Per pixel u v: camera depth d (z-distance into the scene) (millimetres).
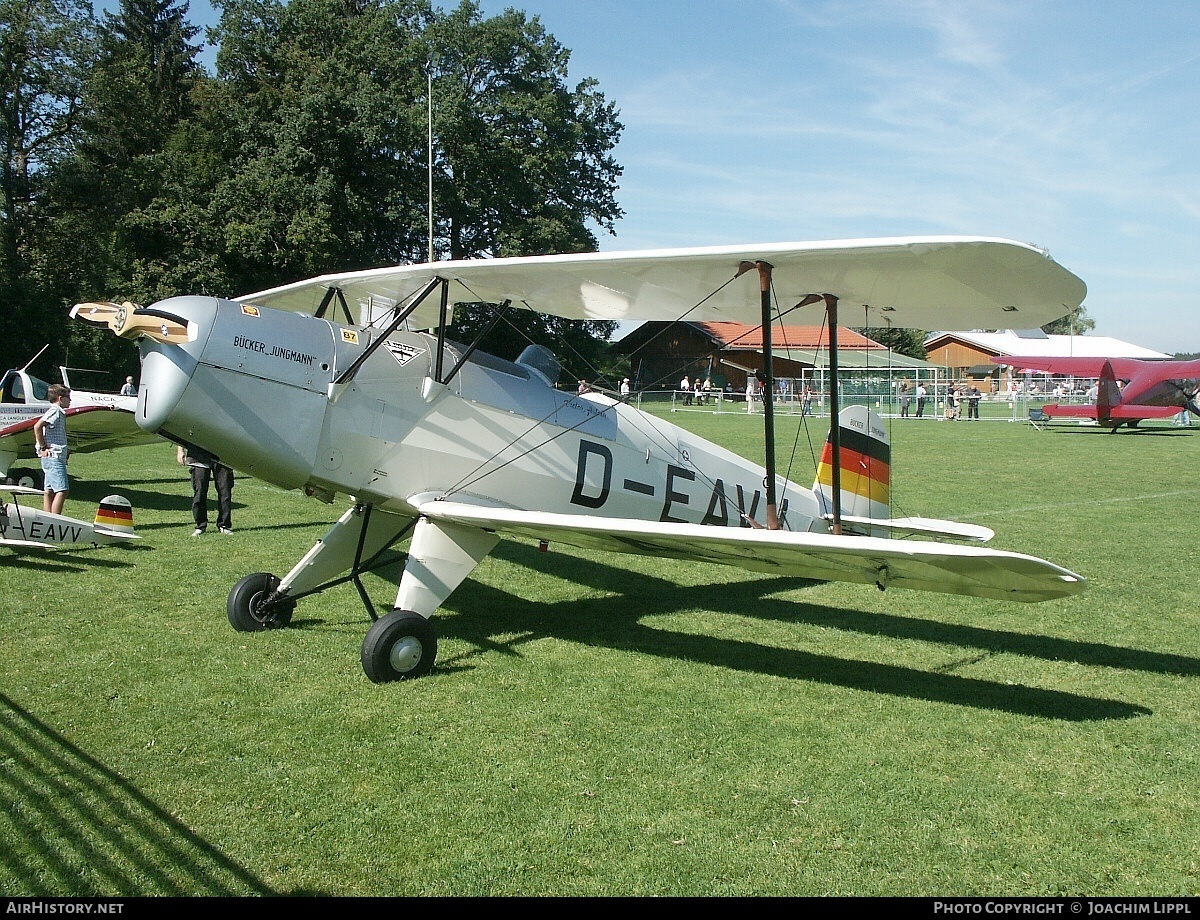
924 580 4496
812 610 6613
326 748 3939
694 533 4582
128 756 3812
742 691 4773
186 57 48688
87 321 4789
